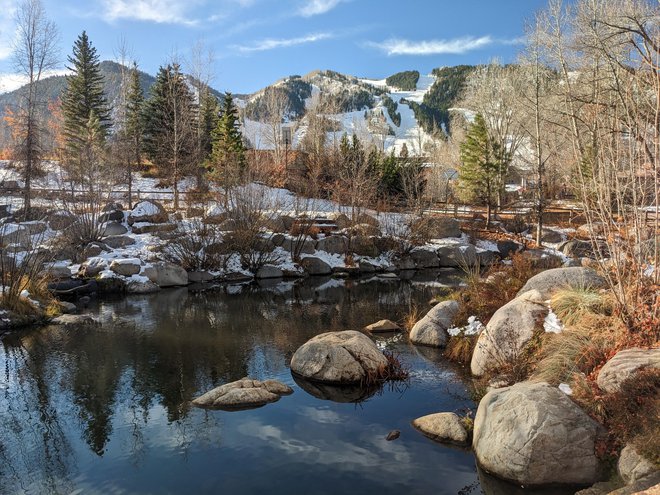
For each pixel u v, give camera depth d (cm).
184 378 916
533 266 1302
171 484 555
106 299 1742
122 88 3750
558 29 2312
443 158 5400
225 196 2370
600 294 809
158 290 1928
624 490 445
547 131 2762
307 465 591
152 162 4262
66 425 720
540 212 2794
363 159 3750
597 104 749
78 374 941
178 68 3816
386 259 2656
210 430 691
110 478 571
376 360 896
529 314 834
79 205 2489
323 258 2525
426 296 1845
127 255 2070
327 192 3566
